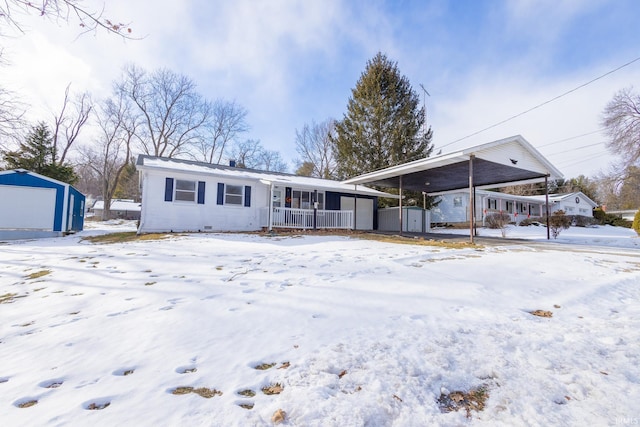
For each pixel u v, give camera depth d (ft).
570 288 13.44
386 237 38.32
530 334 8.65
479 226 73.61
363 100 71.56
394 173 40.55
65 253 25.25
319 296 12.02
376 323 9.39
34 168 62.75
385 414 5.16
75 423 4.87
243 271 16.67
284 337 8.45
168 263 19.29
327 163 113.50
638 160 63.87
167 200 41.06
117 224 88.43
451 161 33.35
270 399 5.58
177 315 10.26
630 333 8.70
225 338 8.43
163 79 93.09
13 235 39.73
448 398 5.71
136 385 6.07
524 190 126.82
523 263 18.76
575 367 6.79
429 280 14.29
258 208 47.47
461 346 7.82
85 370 6.76
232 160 56.85
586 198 101.76
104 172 100.58
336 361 6.95
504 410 5.32
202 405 5.36
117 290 13.61
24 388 6.03
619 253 25.34
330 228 50.16
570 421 5.00
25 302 12.76
